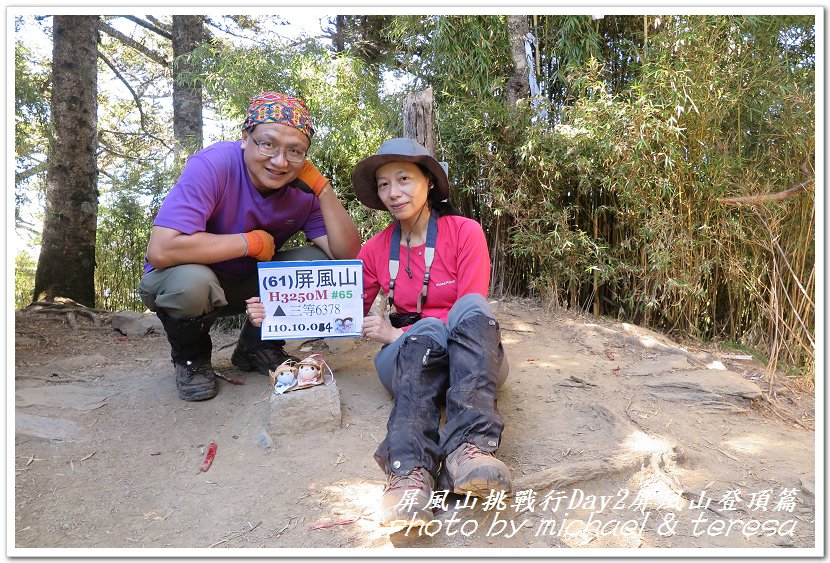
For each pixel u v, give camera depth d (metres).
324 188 2.71
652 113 3.41
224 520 1.97
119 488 2.17
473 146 3.75
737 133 3.75
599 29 4.25
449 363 2.13
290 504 2.02
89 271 6.29
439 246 2.43
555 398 2.66
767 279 3.70
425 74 4.49
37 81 7.32
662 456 2.14
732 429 2.51
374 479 2.11
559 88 4.28
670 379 2.87
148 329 4.34
